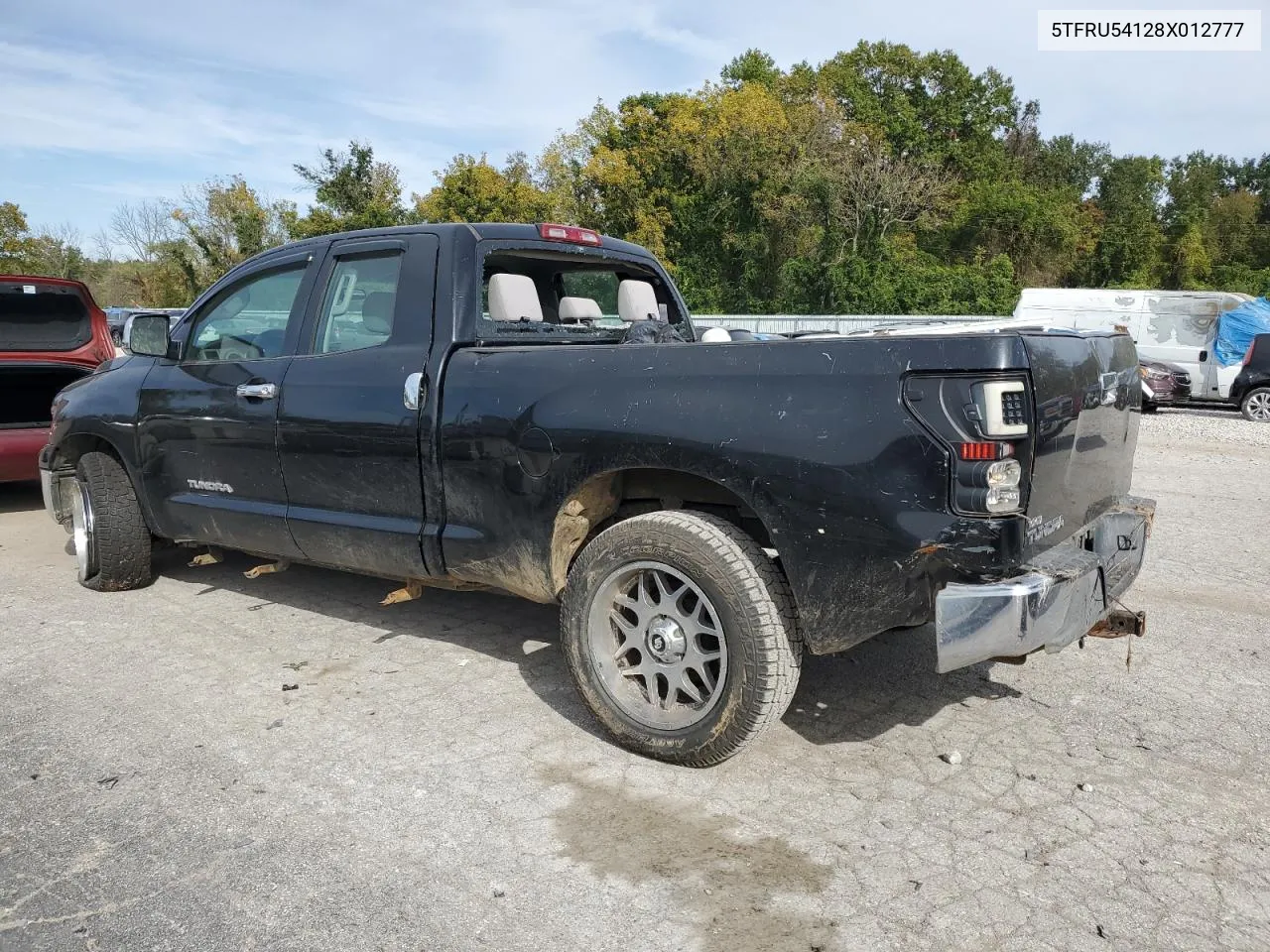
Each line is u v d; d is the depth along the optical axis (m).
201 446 4.69
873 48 50.72
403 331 3.92
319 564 4.44
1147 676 4.14
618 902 2.53
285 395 4.25
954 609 2.68
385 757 3.36
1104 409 3.29
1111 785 3.17
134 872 2.68
